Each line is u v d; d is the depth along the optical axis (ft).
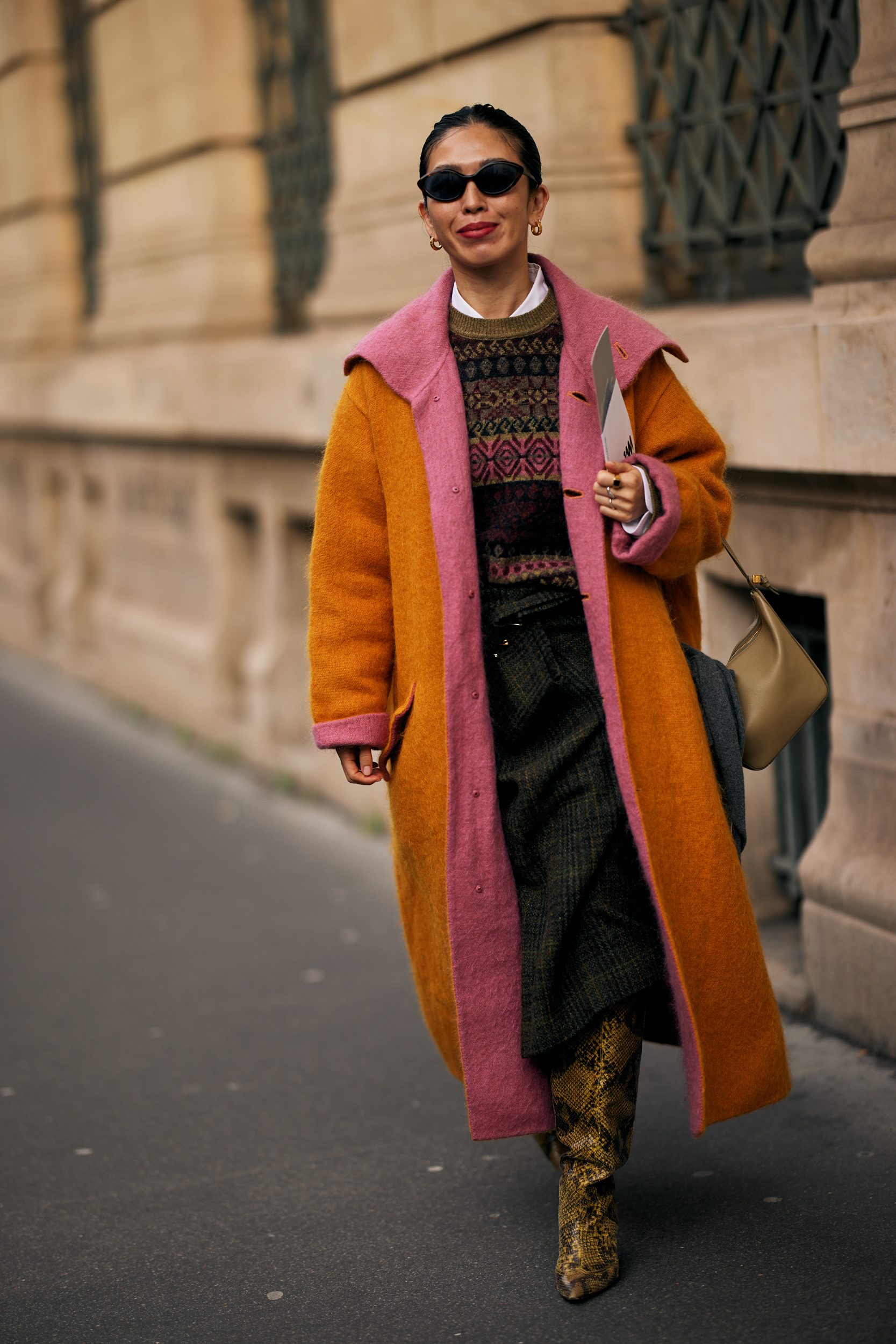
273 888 18.86
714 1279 9.12
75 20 32.01
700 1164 10.66
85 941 17.37
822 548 12.48
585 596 8.88
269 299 25.09
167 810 23.12
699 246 15.16
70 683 34.53
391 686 9.69
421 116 18.51
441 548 8.91
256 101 24.75
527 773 9.04
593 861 8.87
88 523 34.19
